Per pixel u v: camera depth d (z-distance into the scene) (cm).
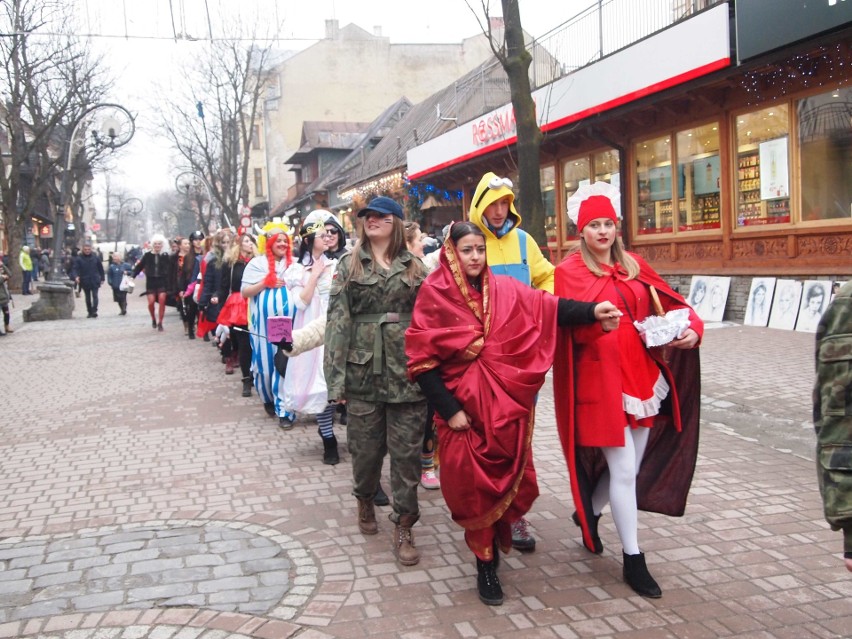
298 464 563
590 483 376
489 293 334
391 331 388
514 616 322
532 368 324
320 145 4150
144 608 334
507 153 1677
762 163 1118
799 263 1062
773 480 491
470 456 322
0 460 593
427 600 339
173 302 1725
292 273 635
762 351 891
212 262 995
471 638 304
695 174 1264
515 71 973
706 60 1044
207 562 384
